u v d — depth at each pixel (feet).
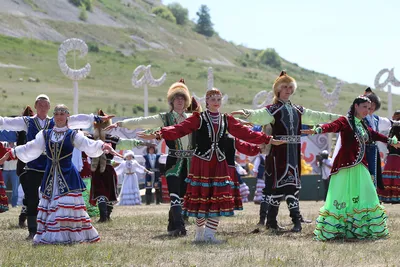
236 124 31.55
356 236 32.58
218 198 30.91
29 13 454.81
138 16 585.22
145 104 77.92
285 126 35.27
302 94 360.69
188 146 34.94
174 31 598.75
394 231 35.14
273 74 518.37
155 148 72.59
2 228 39.93
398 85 91.66
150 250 28.37
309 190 75.46
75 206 31.48
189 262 25.54
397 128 45.80
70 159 31.99
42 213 31.86
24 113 37.22
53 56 356.79
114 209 56.18
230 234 34.91
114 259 26.35
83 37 456.45
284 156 35.47
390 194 47.67
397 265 25.00
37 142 32.14
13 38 374.43
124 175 70.59
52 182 31.73
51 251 27.94
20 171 35.86
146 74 77.66
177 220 34.71
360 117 33.60
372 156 34.50
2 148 32.58
